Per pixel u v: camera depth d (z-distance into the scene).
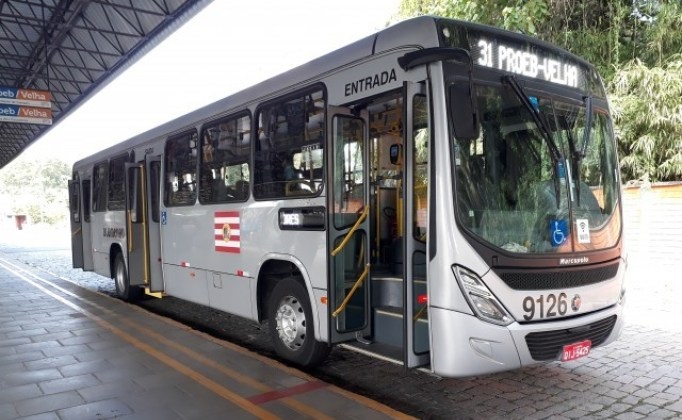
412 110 3.94
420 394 4.69
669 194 8.88
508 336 3.78
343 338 4.70
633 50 9.38
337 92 4.80
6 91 16.64
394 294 4.72
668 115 8.27
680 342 6.09
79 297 9.50
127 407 4.19
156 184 8.38
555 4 9.37
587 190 4.51
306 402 4.22
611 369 5.18
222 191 6.51
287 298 5.50
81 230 12.08
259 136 5.80
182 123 7.51
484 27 4.20
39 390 4.59
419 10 10.02
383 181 5.56
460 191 3.82
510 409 4.27
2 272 14.06
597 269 4.34
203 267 6.93
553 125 4.37
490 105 4.05
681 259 8.73
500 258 3.83
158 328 6.84
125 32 17.08
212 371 5.03
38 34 18.33
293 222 5.20
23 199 65.31
